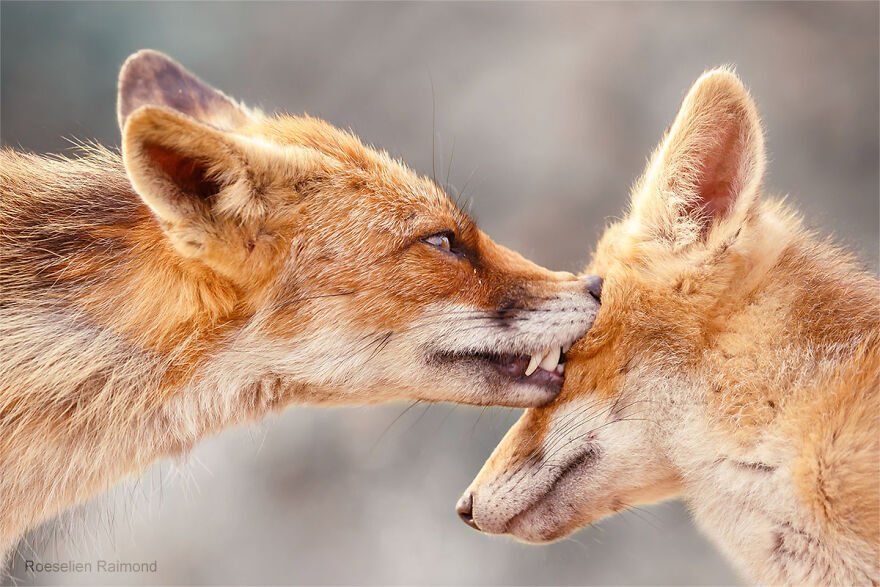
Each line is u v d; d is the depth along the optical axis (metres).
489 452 19.61
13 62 26.25
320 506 19.28
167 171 6.96
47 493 7.39
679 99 25.20
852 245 8.20
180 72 9.66
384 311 7.89
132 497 9.99
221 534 18.34
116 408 7.37
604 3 26.67
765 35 26.52
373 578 18.36
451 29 26.89
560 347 7.86
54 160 8.89
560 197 24.20
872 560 6.07
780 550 6.80
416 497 19.34
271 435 19.66
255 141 7.46
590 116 25.08
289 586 18.02
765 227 7.33
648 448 7.51
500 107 25.45
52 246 7.47
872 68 26.52
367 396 8.20
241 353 7.72
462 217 8.40
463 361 8.10
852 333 6.77
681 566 17.78
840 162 25.94
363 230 7.88
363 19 27.39
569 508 7.84
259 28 27.69
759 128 6.95
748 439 6.80
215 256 7.34
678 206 7.32
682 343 7.23
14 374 7.13
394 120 26.00
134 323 7.40
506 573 18.27
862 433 6.12
